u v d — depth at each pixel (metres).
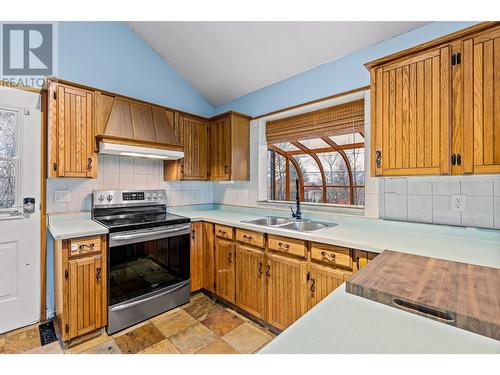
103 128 2.20
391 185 1.91
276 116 2.78
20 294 2.05
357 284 0.88
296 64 2.40
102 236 1.92
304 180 3.71
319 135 2.46
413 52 1.44
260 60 2.50
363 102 2.14
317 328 0.68
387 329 0.67
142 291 2.12
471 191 1.57
